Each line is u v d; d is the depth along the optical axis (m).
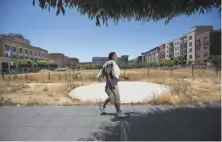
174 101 6.69
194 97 7.57
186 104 6.39
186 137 3.70
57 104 6.81
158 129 4.14
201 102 6.62
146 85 12.59
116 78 5.00
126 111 5.63
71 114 5.41
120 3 2.77
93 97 8.52
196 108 5.81
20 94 9.74
